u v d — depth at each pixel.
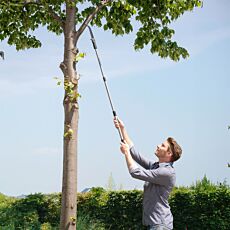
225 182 8.86
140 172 4.87
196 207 8.78
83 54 6.50
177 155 5.16
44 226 9.81
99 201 10.02
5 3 7.78
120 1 7.96
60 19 7.03
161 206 4.97
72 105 6.41
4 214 10.24
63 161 6.38
